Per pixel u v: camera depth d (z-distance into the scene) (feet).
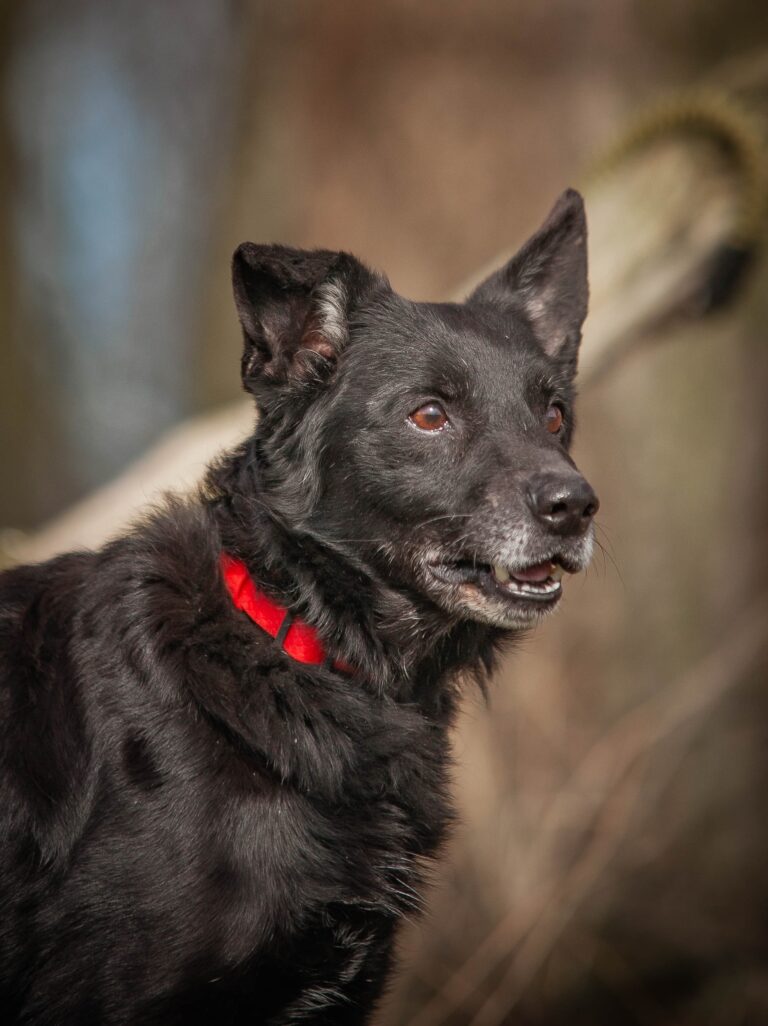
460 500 22.22
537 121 43.16
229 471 22.89
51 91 93.81
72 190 93.97
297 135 46.19
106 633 20.92
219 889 19.61
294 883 20.17
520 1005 39.65
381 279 23.97
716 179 37.24
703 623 44.91
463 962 38.19
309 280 22.58
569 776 40.47
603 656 43.01
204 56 86.84
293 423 22.65
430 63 43.37
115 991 19.44
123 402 86.17
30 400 83.20
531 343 24.22
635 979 41.68
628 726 40.96
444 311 23.86
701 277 37.76
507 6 43.09
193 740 20.10
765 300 47.65
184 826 19.66
